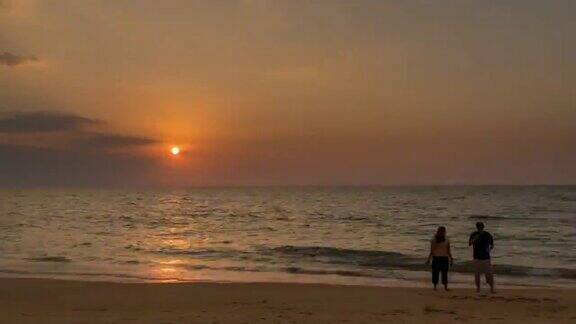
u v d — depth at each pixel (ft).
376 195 568.82
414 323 37.58
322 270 77.05
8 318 38.27
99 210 296.51
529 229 157.48
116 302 48.47
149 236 142.20
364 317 39.75
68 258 91.61
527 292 53.06
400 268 79.46
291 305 46.37
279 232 156.97
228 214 257.75
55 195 643.04
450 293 52.31
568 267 79.77
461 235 139.33
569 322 38.24
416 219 206.80
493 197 445.78
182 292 53.88
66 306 46.06
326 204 365.40
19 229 162.09
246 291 54.65
